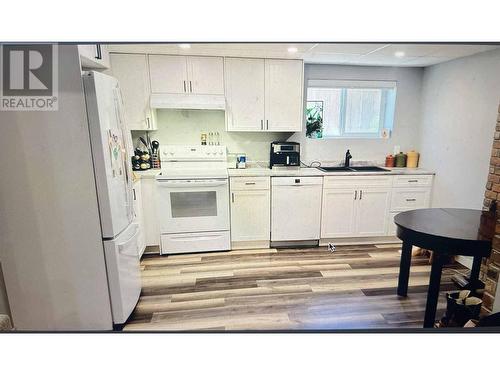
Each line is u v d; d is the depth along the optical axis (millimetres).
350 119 3725
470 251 1597
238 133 3527
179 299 2260
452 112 3074
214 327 1936
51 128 1591
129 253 1985
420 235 1708
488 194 2186
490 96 2613
